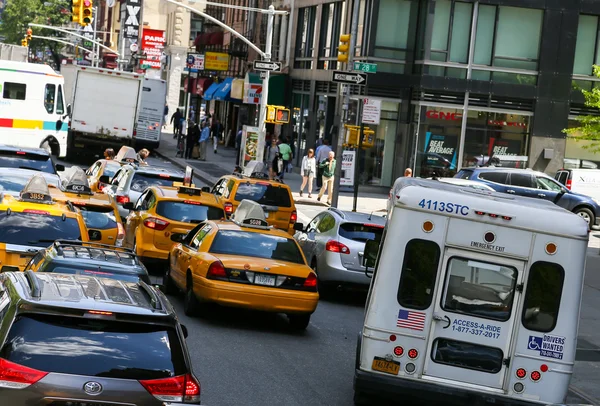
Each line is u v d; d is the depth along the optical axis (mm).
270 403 15945
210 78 104938
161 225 26844
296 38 75750
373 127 60188
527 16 59500
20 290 10109
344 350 21297
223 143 99938
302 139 72562
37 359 9469
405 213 15250
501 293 15227
